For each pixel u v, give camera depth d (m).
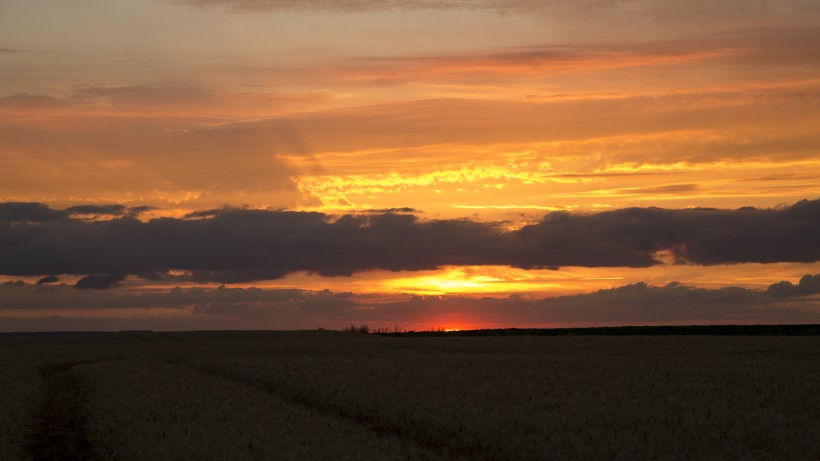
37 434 16.22
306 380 22.73
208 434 13.59
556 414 15.59
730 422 14.37
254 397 19.77
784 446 12.54
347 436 14.31
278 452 12.23
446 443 14.80
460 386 20.61
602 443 12.85
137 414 16.05
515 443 13.57
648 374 24.09
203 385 22.58
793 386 20.45
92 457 13.71
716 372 24.61
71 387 24.62
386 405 17.61
